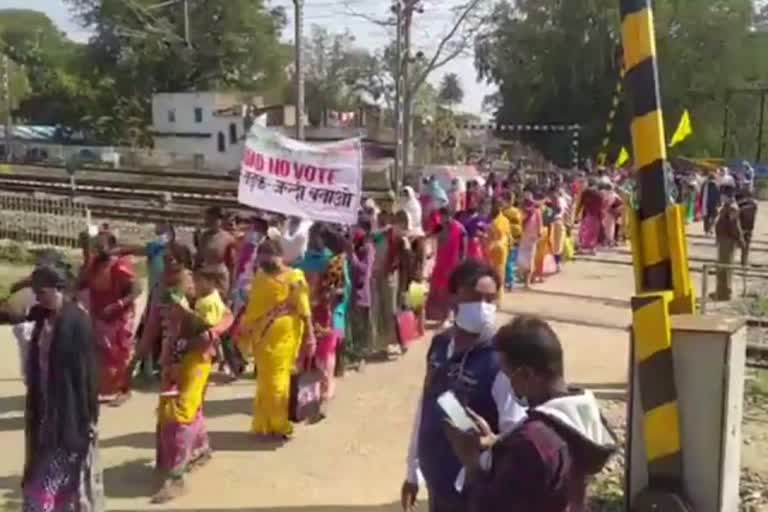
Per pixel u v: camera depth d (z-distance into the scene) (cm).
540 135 5981
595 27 5606
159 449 657
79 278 870
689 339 551
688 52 5697
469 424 321
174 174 3912
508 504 285
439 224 1262
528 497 282
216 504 641
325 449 759
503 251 1443
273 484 680
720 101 5888
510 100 6081
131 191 2848
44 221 2064
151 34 7175
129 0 6994
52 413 510
